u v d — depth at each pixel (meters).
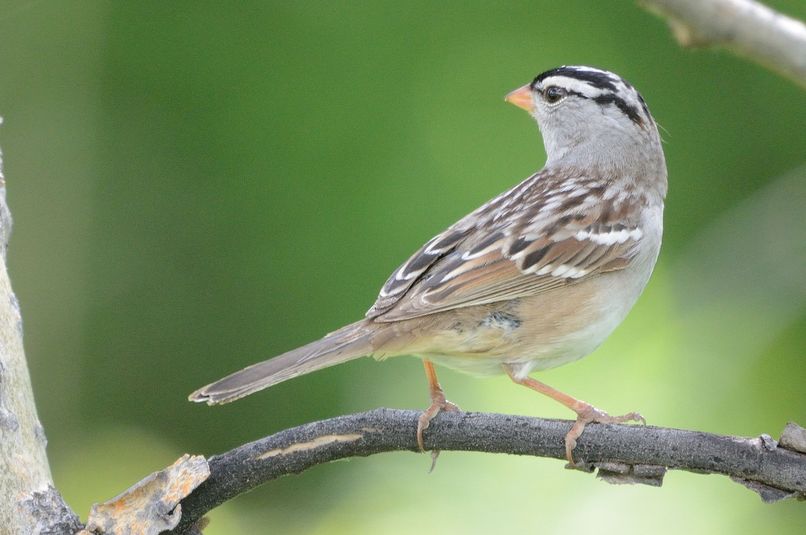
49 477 5.21
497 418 5.54
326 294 11.59
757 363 10.30
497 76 12.13
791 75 3.27
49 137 12.56
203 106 12.27
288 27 12.25
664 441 5.23
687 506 9.17
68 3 12.51
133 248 12.24
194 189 12.12
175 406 11.80
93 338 12.09
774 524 9.08
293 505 10.16
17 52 12.55
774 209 11.22
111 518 5.13
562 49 12.18
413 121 12.02
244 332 11.75
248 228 11.92
